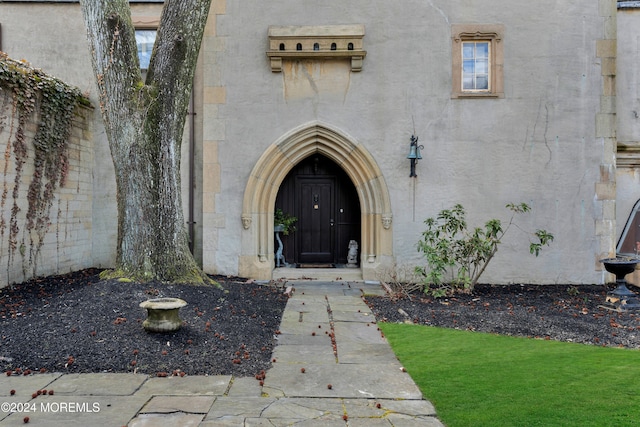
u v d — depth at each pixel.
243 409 3.04
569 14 7.83
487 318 5.58
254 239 8.02
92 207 8.63
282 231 8.66
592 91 7.81
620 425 2.82
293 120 8.02
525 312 5.88
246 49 8.01
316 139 8.05
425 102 7.91
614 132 7.78
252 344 4.41
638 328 5.16
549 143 7.80
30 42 8.77
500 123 7.85
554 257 7.79
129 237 5.88
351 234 8.90
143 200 5.86
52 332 4.25
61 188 7.62
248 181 7.95
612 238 7.75
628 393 3.32
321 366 3.90
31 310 5.05
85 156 8.38
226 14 8.00
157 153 5.91
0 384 3.35
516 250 7.82
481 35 7.88
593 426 2.81
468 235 7.14
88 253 8.52
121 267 5.89
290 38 7.83
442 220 7.86
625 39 8.61
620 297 6.15
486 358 4.13
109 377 3.53
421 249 7.45
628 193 8.34
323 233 8.93
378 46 7.95
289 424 2.85
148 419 2.87
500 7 7.87
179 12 5.91
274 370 3.79
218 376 3.62
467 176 7.88
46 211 7.26
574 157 7.79
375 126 7.95
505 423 2.86
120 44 5.75
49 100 7.18
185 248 6.16
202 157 8.48
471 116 7.88
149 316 4.29
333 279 8.12
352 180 8.20
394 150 7.94
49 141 7.23
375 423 2.88
